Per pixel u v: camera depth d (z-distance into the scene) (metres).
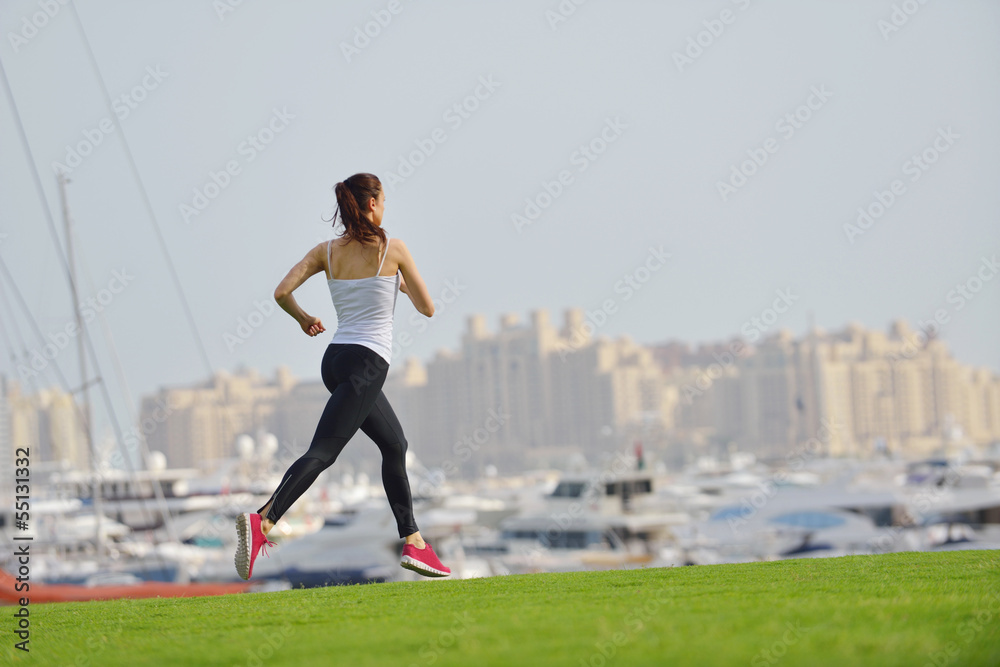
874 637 13.41
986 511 149.62
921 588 18.39
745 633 13.84
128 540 157.12
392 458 20.23
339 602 20.22
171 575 125.75
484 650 13.41
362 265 19.66
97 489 122.94
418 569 20.38
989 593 17.22
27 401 174.12
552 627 14.92
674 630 14.27
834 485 158.38
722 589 19.42
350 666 12.90
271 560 135.75
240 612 19.44
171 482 196.75
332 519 156.25
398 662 12.98
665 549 146.88
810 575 21.81
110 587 43.34
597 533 146.88
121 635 17.34
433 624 15.95
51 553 137.00
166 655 14.58
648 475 152.00
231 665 13.60
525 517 153.88
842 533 146.12
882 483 165.00
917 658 12.25
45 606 25.41
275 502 18.48
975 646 12.83
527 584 22.61
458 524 168.00
